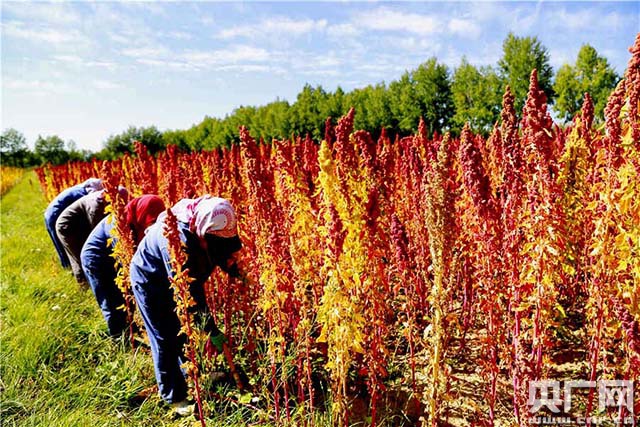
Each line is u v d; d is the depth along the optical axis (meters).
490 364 2.96
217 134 64.88
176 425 3.50
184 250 3.34
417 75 45.62
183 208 3.55
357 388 3.75
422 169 4.07
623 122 2.56
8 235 10.48
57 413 3.47
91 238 4.80
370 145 3.93
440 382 2.64
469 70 43.31
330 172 2.61
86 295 6.00
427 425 3.04
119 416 3.54
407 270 3.14
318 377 3.99
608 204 2.45
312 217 3.46
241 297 4.38
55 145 90.75
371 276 2.70
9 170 48.41
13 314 5.08
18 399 3.68
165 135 81.38
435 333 2.49
